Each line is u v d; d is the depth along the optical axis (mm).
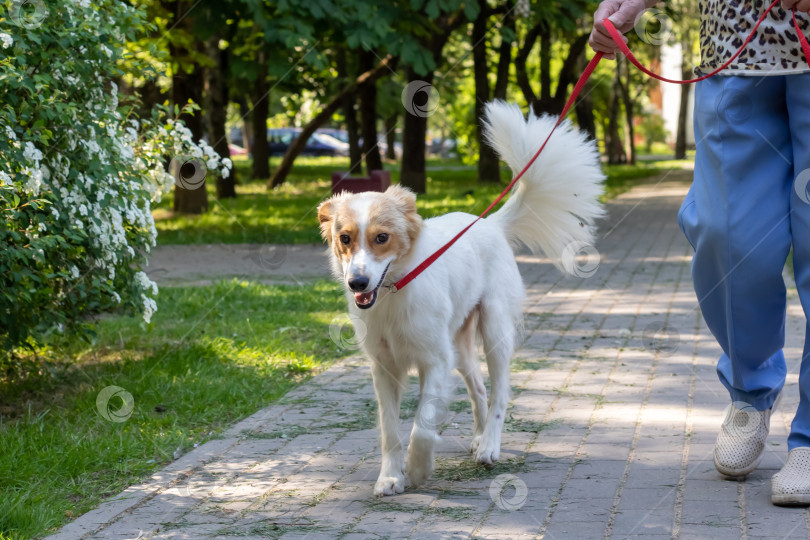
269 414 5125
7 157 4516
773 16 3355
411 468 3871
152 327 7258
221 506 3707
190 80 16234
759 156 3451
